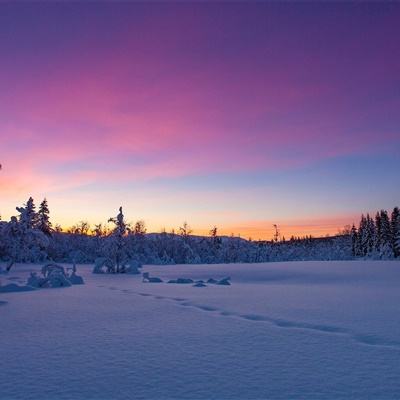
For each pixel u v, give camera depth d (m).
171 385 6.12
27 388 6.04
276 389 5.89
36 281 25.94
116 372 6.80
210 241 104.44
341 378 6.39
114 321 11.99
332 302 16.23
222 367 7.05
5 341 9.26
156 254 86.75
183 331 10.34
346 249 116.31
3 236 45.34
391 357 7.64
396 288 22.81
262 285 26.22
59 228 90.12
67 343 9.02
